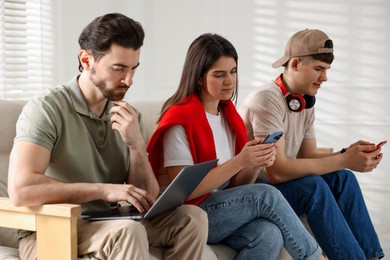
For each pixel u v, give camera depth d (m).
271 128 3.01
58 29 4.62
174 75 5.48
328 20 5.04
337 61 5.04
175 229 2.33
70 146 2.37
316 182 2.89
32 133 2.24
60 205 2.14
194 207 2.38
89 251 2.21
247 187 2.61
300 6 5.11
